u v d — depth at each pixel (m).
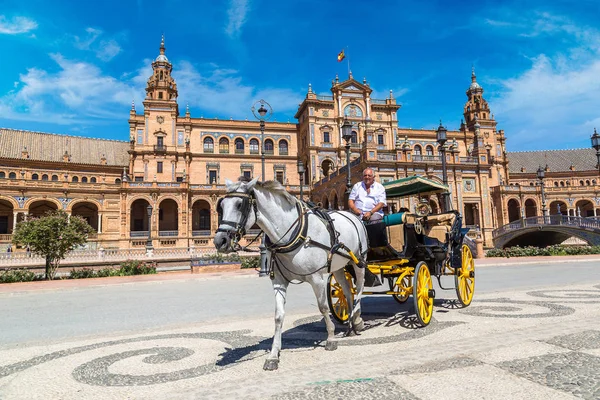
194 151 63.66
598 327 6.09
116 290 16.53
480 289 12.45
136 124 61.00
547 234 44.44
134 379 4.54
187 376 4.59
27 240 21.06
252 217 4.93
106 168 66.50
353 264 6.49
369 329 6.78
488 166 49.28
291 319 8.24
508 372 4.16
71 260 30.11
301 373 4.47
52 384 4.46
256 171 65.62
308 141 61.66
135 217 60.25
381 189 7.55
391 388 3.85
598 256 27.45
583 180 81.38
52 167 62.91
